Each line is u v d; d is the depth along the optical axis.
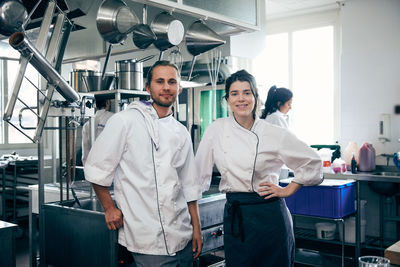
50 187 3.11
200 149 2.17
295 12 5.56
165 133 1.84
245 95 1.97
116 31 2.32
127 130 1.76
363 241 4.54
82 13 2.44
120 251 2.03
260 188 2.00
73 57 3.98
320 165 2.01
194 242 1.97
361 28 5.00
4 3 1.88
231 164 2.01
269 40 5.97
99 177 1.74
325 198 3.78
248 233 1.99
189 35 2.68
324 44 5.53
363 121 5.00
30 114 5.98
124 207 1.79
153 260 1.76
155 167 1.79
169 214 1.79
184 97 4.57
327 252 4.70
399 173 4.42
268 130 2.01
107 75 2.98
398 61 4.77
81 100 2.50
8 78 5.82
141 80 3.05
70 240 2.20
